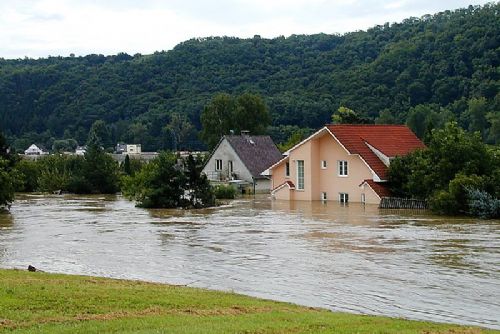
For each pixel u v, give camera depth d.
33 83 174.62
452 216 43.16
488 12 133.00
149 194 53.19
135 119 158.62
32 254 28.77
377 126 59.00
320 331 14.21
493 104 108.94
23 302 16.39
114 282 20.50
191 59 172.62
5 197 50.75
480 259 26.17
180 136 146.12
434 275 23.12
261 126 110.38
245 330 14.05
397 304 19.22
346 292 20.78
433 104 115.88
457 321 17.39
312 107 129.50
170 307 16.73
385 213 45.47
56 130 166.75
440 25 153.00
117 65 182.25
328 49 169.75
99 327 14.30
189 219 43.31
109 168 78.94
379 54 147.38
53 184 79.69
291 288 21.44
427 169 47.66
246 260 26.67
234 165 77.69
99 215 47.09
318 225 38.47
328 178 58.28
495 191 43.34
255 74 159.75
